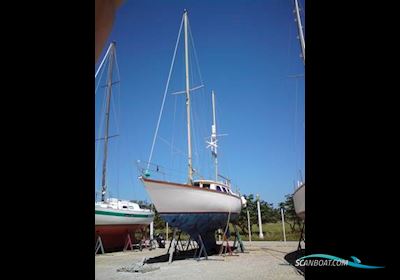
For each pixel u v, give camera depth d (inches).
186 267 462.6
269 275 369.7
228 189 641.6
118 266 491.2
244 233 1156.5
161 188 483.8
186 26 679.1
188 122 653.9
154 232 1143.0
